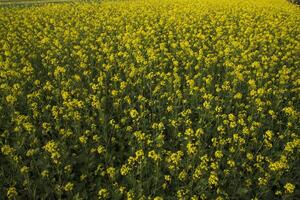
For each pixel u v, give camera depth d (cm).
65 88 1177
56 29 1912
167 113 1092
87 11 2586
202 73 1373
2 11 2631
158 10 2677
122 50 1684
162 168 859
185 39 1786
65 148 885
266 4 3231
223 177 821
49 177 810
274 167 775
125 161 884
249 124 1026
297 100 1255
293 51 1647
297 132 1037
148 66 1438
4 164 857
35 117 1017
